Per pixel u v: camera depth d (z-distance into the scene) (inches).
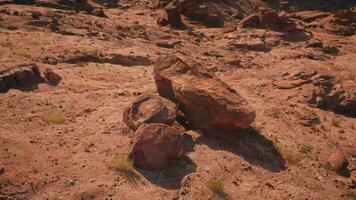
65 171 389.7
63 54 790.5
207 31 1485.0
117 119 503.8
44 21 1050.7
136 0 1910.7
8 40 833.5
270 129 581.3
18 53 739.4
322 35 1574.8
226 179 420.2
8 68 593.3
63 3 1425.9
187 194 383.9
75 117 507.2
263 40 1350.9
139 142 409.7
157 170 408.2
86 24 1151.6
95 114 520.4
